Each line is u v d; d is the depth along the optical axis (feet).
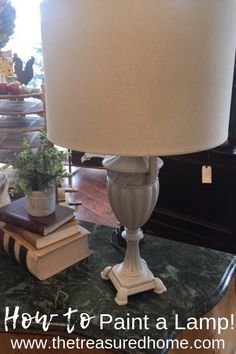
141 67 1.57
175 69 1.60
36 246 2.87
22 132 7.73
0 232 3.19
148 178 2.36
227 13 1.69
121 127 1.67
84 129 1.75
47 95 1.96
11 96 7.14
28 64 7.72
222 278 2.93
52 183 2.99
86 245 3.20
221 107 1.86
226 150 5.29
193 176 5.74
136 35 1.53
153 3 1.50
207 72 1.69
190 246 3.45
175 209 6.18
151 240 3.55
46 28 1.79
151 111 1.64
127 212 2.50
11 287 2.79
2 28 7.48
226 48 1.76
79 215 7.77
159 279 2.78
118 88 1.62
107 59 1.59
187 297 2.68
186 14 1.55
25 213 3.08
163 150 1.71
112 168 2.37
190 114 1.71
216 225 5.74
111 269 2.87
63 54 1.72
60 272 2.99
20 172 2.98
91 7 1.54
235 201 5.41
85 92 1.69
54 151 3.05
